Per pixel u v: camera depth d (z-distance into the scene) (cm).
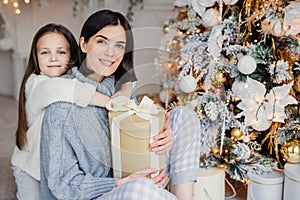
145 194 129
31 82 161
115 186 136
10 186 208
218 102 175
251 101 171
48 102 139
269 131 184
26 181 169
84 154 139
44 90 142
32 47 169
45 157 139
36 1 359
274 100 169
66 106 137
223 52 183
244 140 179
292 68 176
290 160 171
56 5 364
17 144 170
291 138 180
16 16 354
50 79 144
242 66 163
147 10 327
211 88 177
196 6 182
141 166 139
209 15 177
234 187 201
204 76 179
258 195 175
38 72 168
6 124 304
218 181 176
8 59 372
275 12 166
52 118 136
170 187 166
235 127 179
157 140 138
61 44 166
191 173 157
